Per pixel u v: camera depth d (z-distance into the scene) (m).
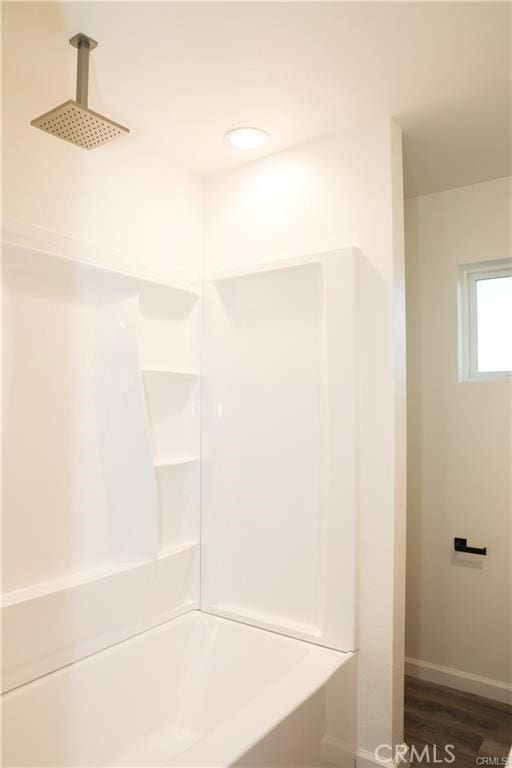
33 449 1.94
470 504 2.84
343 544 2.14
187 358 2.61
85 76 1.70
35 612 1.86
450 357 2.93
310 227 2.36
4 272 1.87
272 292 2.45
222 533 2.52
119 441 2.24
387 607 2.08
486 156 2.55
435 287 2.99
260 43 1.71
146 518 2.33
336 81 1.91
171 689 2.30
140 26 1.62
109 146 2.25
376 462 2.14
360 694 2.12
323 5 1.54
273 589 2.36
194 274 2.60
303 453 2.32
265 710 1.68
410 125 2.24
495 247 2.83
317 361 2.30
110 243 2.24
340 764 1.99
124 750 2.06
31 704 1.80
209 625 2.45
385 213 2.17
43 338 1.99
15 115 1.89
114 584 2.15
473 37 1.68
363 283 2.21
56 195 2.03
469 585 2.82
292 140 2.35
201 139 2.34
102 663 2.04
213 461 2.56
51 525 2.00
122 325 2.26
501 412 2.78
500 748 2.30
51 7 1.54
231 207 2.63
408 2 1.53
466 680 2.79
